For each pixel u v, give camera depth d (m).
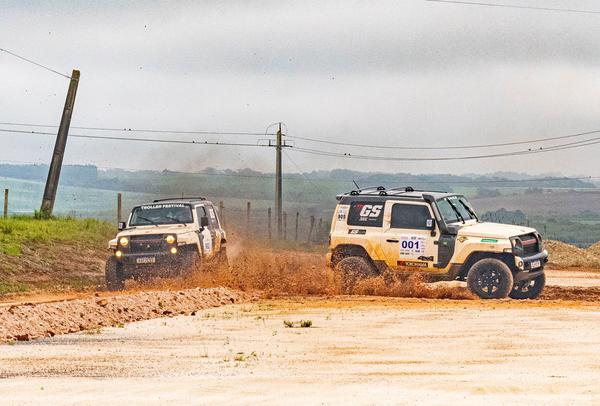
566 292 68.81
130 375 30.94
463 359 34.53
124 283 71.69
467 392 26.75
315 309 53.84
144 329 45.00
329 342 39.72
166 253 70.56
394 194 64.50
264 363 33.78
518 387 27.59
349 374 30.81
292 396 26.19
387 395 26.27
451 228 62.25
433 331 43.31
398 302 57.53
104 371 31.89
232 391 27.17
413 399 25.53
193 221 73.44
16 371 32.03
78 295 66.00
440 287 63.19
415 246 62.66
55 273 81.31
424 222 62.94
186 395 26.52
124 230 73.12
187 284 70.25
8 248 83.94
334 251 64.75
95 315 47.91
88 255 93.06
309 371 31.62
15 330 42.22
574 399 25.50
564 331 42.88
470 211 66.75
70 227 105.19
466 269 62.19
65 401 25.83
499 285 60.59
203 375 30.81
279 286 67.81
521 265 61.06
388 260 63.28
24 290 68.50
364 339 40.66
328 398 25.77
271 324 46.56
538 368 32.00
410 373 31.05
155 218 74.00
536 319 48.00
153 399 25.92
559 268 121.88
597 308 53.84
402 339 40.59
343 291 64.06
